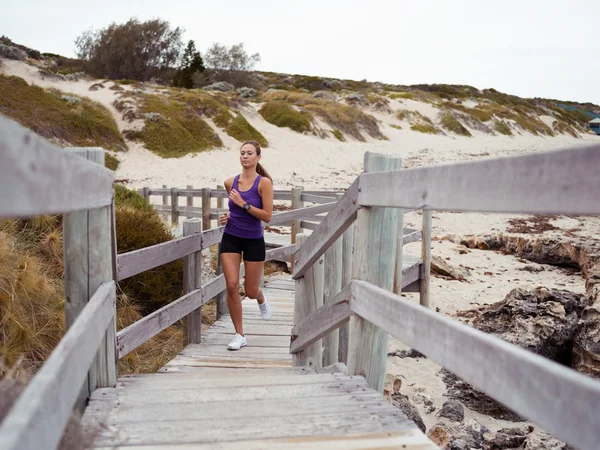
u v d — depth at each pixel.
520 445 4.04
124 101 26.02
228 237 4.64
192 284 4.82
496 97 68.50
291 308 6.49
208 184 19.98
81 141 21.81
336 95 47.69
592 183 0.96
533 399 1.15
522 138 48.06
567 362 5.57
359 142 34.03
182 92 30.48
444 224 15.94
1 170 0.69
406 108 45.75
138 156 22.81
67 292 2.32
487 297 8.62
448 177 1.53
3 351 3.03
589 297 5.84
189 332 5.04
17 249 4.49
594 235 14.52
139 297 5.83
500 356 1.28
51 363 1.21
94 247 2.30
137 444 1.83
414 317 1.77
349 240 4.57
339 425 2.00
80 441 1.61
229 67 52.06
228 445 1.84
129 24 42.12
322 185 21.39
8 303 3.45
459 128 43.84
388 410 2.14
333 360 4.16
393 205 1.96
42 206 0.89
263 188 4.46
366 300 2.27
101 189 1.87
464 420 4.51
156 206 13.62
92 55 41.38
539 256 11.95
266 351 4.88
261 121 32.16
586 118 74.94
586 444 0.99
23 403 0.99
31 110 21.45
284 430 1.96
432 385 5.21
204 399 2.29
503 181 1.25
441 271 10.15
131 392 2.33
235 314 4.89
